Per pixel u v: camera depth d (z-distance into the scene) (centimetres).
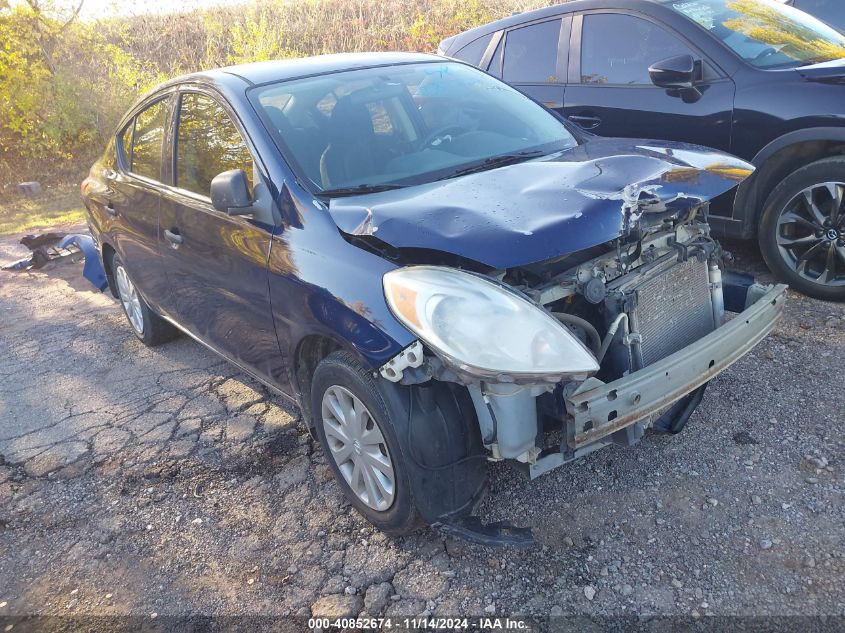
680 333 282
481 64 605
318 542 291
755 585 241
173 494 335
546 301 244
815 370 358
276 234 297
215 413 403
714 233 471
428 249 239
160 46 1783
